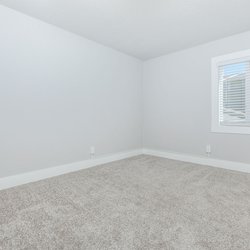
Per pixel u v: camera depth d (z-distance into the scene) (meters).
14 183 2.22
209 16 2.29
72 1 1.99
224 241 1.20
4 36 2.10
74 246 1.17
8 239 1.25
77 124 2.88
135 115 3.94
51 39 2.52
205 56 3.10
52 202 1.79
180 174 2.64
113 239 1.24
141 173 2.71
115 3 2.03
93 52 3.07
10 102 2.17
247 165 2.71
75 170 2.86
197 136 3.25
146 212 1.59
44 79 2.47
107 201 1.80
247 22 2.43
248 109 2.70
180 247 1.15
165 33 2.77
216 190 2.05
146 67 4.01
